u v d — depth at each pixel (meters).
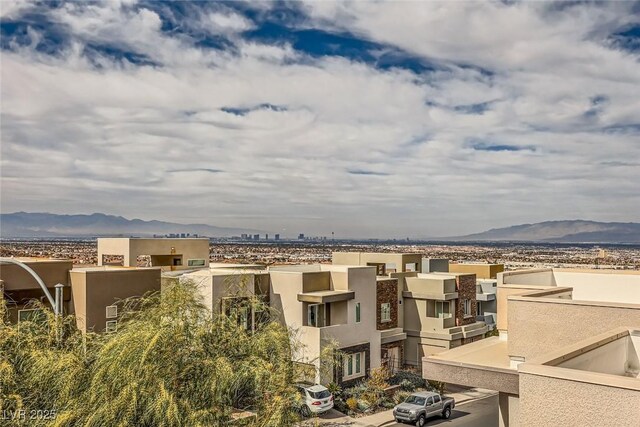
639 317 10.27
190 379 11.99
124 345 11.94
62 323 14.18
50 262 24.22
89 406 11.32
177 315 13.60
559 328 11.11
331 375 28.97
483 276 53.88
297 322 30.06
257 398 12.57
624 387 6.38
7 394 11.17
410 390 31.67
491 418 28.22
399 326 38.19
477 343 14.66
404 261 43.06
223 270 31.17
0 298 15.48
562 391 6.85
